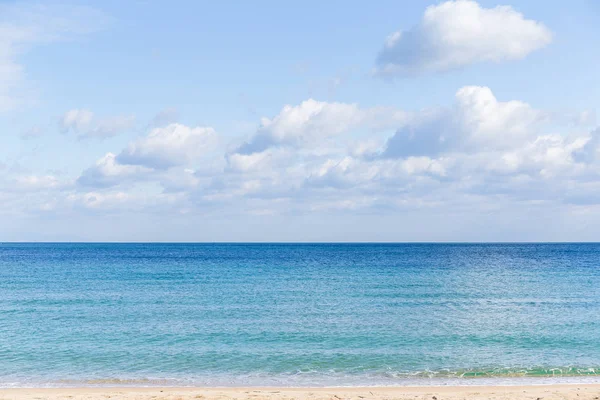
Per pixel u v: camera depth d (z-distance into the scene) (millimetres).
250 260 103812
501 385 17094
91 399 14828
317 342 23656
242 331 26062
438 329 26609
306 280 54781
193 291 43656
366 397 15062
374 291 44062
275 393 15609
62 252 160875
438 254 145250
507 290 44969
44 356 21109
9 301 37250
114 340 24031
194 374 18656
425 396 15164
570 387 16641
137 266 81188
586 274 64250
